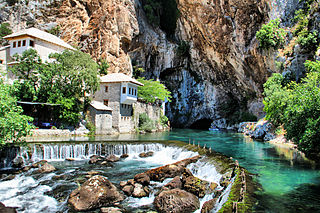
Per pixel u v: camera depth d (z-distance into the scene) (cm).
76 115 2494
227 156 1581
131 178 1253
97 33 3944
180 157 1702
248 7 3250
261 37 2991
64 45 3072
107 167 1470
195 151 1667
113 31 3953
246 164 1405
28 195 1028
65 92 2492
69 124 2489
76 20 4012
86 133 2570
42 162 1486
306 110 1440
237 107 5134
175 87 5725
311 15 2720
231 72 4412
